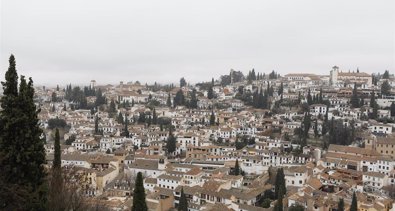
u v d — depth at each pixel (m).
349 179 159.50
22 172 45.34
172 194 139.50
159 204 130.00
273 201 136.62
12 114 44.72
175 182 155.25
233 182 155.75
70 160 179.88
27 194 43.56
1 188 42.12
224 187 148.50
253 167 184.00
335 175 161.38
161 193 140.12
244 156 189.38
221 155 195.75
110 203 117.12
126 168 182.62
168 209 135.38
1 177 43.84
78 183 68.00
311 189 142.50
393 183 160.88
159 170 174.38
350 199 132.25
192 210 132.62
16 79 46.41
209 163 186.50
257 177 171.62
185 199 126.75
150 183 160.62
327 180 158.88
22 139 45.16
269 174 166.00
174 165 175.38
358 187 150.50
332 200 129.25
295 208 123.38
